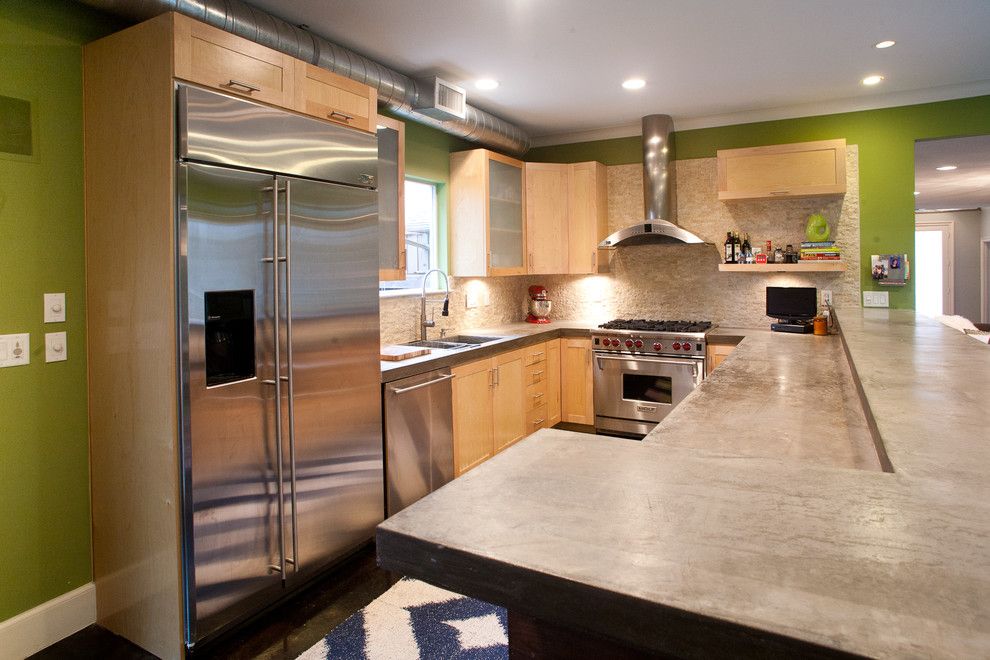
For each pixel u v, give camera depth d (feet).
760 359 9.91
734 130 15.53
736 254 15.10
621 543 2.09
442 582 2.16
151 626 7.29
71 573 7.69
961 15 9.68
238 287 7.38
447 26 9.87
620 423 15.42
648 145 15.47
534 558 2.00
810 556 1.94
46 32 7.23
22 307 7.12
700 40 10.57
